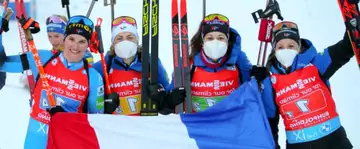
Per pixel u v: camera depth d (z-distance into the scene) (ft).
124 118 13.00
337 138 12.78
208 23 13.37
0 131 20.12
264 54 13.78
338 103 21.52
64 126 12.70
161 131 13.07
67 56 13.04
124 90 14.17
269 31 13.61
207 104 13.82
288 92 12.87
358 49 12.02
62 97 13.03
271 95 13.14
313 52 13.05
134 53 13.56
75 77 13.05
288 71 12.95
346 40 12.26
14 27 32.42
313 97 12.69
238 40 13.83
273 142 12.87
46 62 13.24
